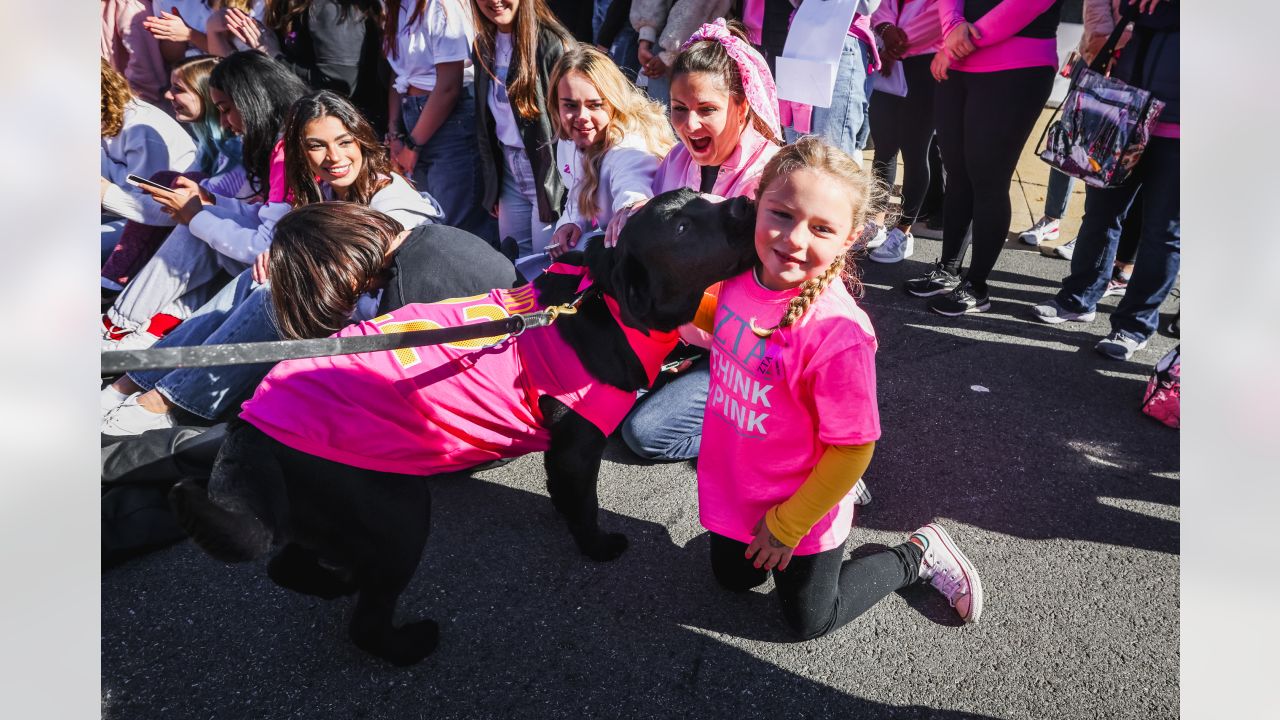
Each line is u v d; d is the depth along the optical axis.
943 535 2.39
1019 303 4.30
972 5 3.64
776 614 2.36
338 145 2.95
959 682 2.16
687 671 2.18
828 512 1.88
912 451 3.10
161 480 2.56
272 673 2.17
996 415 3.33
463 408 1.99
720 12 4.35
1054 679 2.17
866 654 2.23
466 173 4.46
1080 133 3.52
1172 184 3.46
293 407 1.85
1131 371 3.67
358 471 1.87
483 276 2.45
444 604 2.38
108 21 5.16
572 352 2.09
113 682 2.13
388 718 2.05
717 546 2.25
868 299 4.32
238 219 3.48
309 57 4.50
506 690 2.12
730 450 1.98
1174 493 2.90
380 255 2.36
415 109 4.33
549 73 3.53
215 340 2.87
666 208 1.91
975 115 3.77
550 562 2.54
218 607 2.37
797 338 1.73
